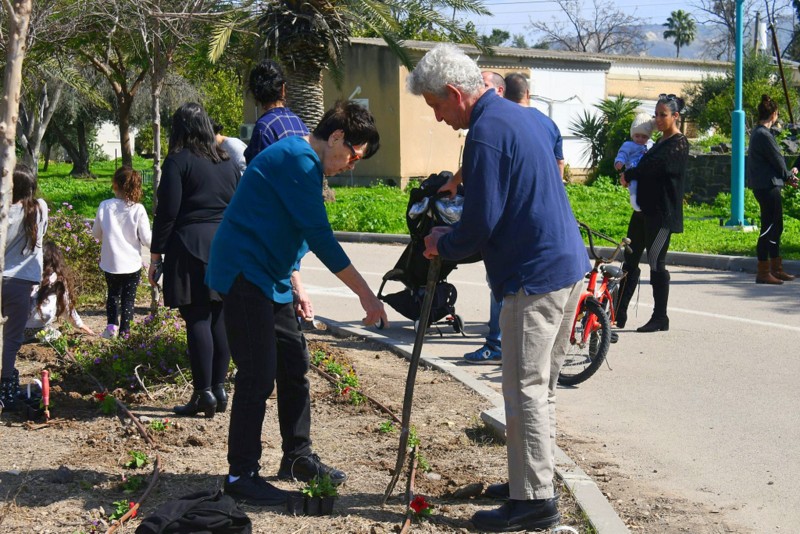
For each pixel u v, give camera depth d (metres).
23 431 5.62
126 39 12.12
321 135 4.30
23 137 32.41
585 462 5.37
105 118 50.53
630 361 7.91
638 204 8.85
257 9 14.53
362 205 21.16
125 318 8.49
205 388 5.89
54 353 7.73
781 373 7.39
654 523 4.45
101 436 5.51
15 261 5.87
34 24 9.36
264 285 4.29
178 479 4.77
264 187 4.26
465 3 19.09
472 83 4.06
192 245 5.76
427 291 4.34
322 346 8.01
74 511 4.32
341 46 21.31
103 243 8.43
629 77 39.94
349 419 5.98
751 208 19.89
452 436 5.65
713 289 11.39
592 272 7.96
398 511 4.38
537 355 4.06
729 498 4.81
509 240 4.00
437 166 30.80
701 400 6.69
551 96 33.59
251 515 4.29
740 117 17.05
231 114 43.66
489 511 4.20
